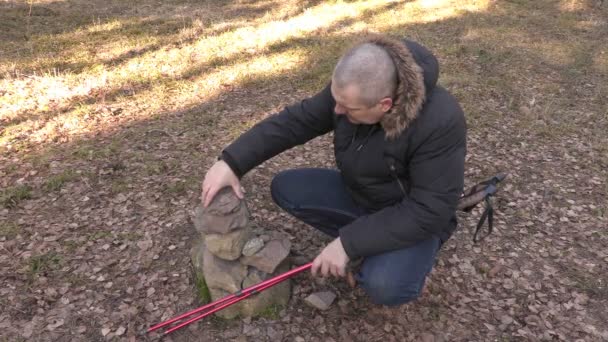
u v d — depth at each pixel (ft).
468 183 12.95
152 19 25.34
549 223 11.56
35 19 24.34
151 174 12.55
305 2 29.96
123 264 9.80
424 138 6.88
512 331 8.79
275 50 21.29
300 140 8.30
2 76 17.57
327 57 20.43
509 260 10.39
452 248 10.61
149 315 8.77
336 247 7.39
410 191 7.42
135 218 11.02
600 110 17.15
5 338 8.26
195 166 12.94
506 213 11.84
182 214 11.16
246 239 8.54
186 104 16.39
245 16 27.04
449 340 8.55
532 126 15.85
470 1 30.12
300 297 9.13
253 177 12.59
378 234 7.20
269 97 17.10
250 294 8.09
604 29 25.76
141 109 15.93
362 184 7.80
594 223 11.59
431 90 6.84
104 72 18.49
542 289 9.71
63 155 13.19
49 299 8.98
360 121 6.92
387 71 6.25
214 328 8.50
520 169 13.61
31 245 10.18
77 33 22.77
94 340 8.32
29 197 11.57
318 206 8.89
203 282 8.96
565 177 13.33
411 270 7.62
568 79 19.67
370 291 7.80
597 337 8.73
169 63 19.60
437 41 23.15
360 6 28.89
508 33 24.61
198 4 29.27
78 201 11.50
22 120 14.87
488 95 17.92
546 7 29.48
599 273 10.16
